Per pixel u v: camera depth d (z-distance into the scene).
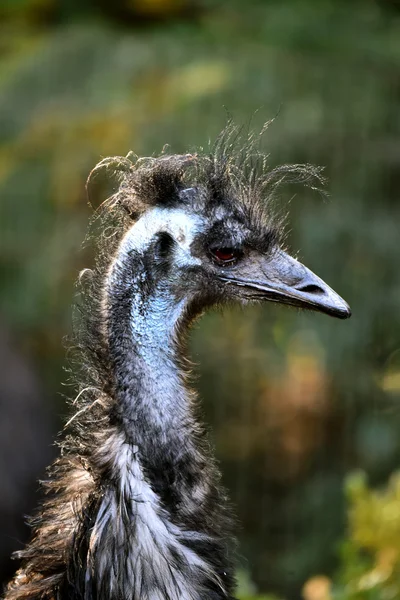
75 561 7.23
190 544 7.33
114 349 7.48
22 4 21.19
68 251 17.48
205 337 17.02
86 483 7.44
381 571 11.22
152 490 7.30
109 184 12.77
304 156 16.48
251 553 16.20
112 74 18.67
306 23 18.73
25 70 19.25
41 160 18.05
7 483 14.71
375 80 17.80
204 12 20.31
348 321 16.20
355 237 16.14
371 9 19.11
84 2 21.33
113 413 7.38
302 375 17.22
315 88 17.52
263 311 16.59
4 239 17.94
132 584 7.12
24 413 15.41
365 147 16.78
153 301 7.59
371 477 16.19
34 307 17.45
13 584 7.84
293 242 16.08
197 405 7.77
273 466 17.14
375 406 16.52
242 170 8.48
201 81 17.50
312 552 15.79
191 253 7.82
